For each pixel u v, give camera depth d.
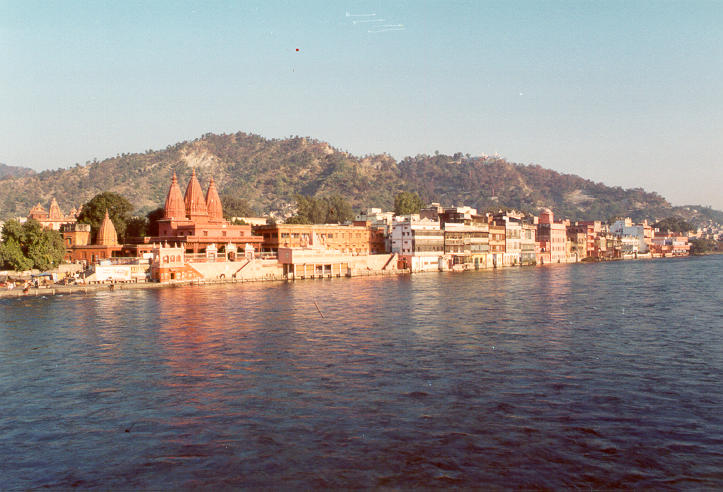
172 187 136.62
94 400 37.28
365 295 92.31
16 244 105.12
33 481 26.89
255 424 32.72
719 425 31.98
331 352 49.28
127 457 29.02
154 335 57.28
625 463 27.80
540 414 33.78
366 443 30.06
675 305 78.50
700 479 26.33
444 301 83.81
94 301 84.25
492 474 26.86
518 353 48.50
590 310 73.75
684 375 41.50
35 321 66.38
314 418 33.47
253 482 26.45
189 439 30.91
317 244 136.88
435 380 40.56
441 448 29.41
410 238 153.25
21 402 37.12
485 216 188.12
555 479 26.41
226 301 83.69
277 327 61.22
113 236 127.44
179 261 110.00
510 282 119.06
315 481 26.44
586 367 43.81
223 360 46.81
